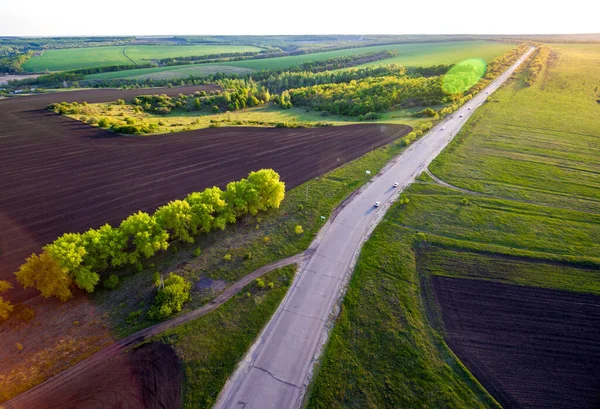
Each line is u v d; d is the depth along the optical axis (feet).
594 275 139.95
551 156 258.16
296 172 227.40
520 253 151.43
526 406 93.15
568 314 122.11
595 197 202.80
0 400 90.22
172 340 108.27
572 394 96.37
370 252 153.17
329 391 96.43
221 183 205.67
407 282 135.03
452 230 169.27
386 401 93.81
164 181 205.67
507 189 211.61
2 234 152.87
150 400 92.22
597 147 272.92
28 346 103.96
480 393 95.81
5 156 230.07
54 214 168.55
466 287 133.18
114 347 105.50
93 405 90.38
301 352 107.76
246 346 108.68
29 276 113.09
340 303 126.31
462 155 258.98
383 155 257.75
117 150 248.52
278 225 170.60
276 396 95.14
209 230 156.35
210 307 121.39
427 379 99.25
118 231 132.87
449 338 112.16
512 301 127.03
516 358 106.11
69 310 116.67
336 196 200.03
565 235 166.09
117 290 126.21
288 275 138.62
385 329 114.73
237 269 140.05
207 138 281.74
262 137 288.92
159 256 144.87
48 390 93.15
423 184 216.74
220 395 94.63
